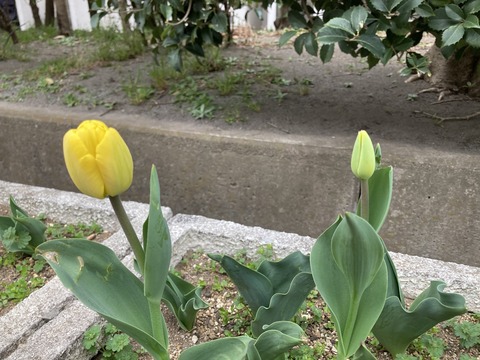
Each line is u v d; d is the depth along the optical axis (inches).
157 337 42.4
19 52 211.2
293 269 61.2
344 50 98.9
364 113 127.0
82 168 34.2
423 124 118.4
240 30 239.3
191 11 112.7
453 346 64.7
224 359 39.3
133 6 134.6
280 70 166.6
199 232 86.8
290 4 107.3
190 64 169.8
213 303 74.3
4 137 137.6
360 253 39.3
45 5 276.7
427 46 180.9
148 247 37.9
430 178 98.7
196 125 122.5
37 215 103.0
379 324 56.6
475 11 77.6
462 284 71.1
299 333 46.3
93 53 195.9
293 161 108.2
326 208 107.3
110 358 63.7
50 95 152.6
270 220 113.0
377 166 50.1
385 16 84.8
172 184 120.9
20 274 84.1
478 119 119.0
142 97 142.3
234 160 113.3
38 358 58.8
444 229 98.6
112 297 42.4
